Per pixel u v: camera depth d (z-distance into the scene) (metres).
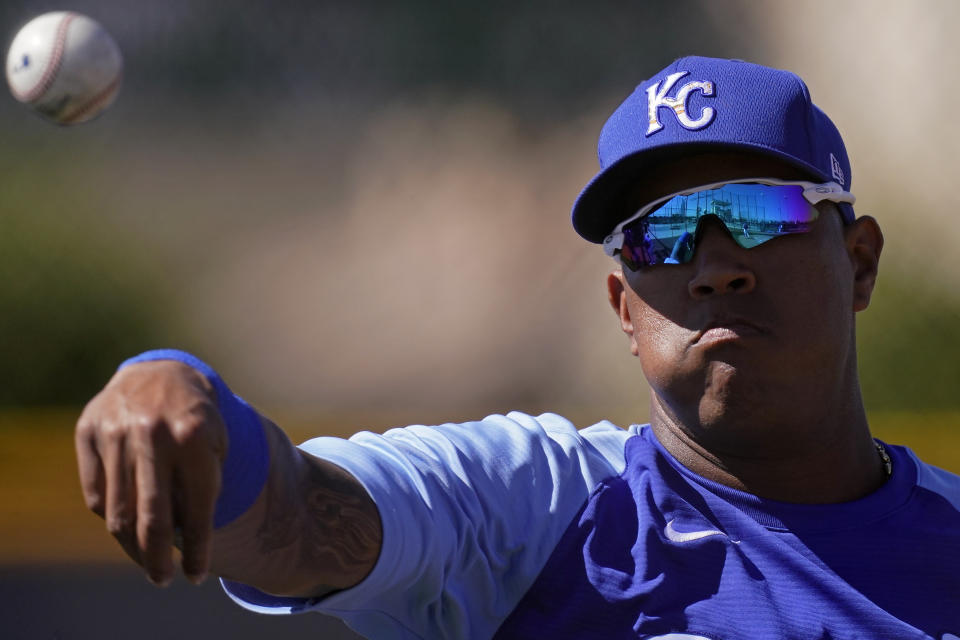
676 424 7.58
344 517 6.02
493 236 65.19
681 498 7.30
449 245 64.69
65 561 22.47
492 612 6.91
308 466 6.04
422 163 72.00
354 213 68.88
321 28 78.94
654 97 7.61
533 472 7.23
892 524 7.33
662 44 78.44
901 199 62.12
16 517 26.67
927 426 41.62
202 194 67.75
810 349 7.24
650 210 7.49
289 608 6.25
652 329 7.43
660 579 6.93
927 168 65.12
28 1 73.00
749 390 7.14
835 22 74.50
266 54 77.75
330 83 77.12
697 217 7.30
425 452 7.01
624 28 78.75
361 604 6.38
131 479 4.68
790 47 75.31
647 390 53.22
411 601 6.74
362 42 78.69
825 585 7.05
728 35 77.50
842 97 71.12
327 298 61.41
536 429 7.53
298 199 69.31
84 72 9.27
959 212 60.16
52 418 45.41
